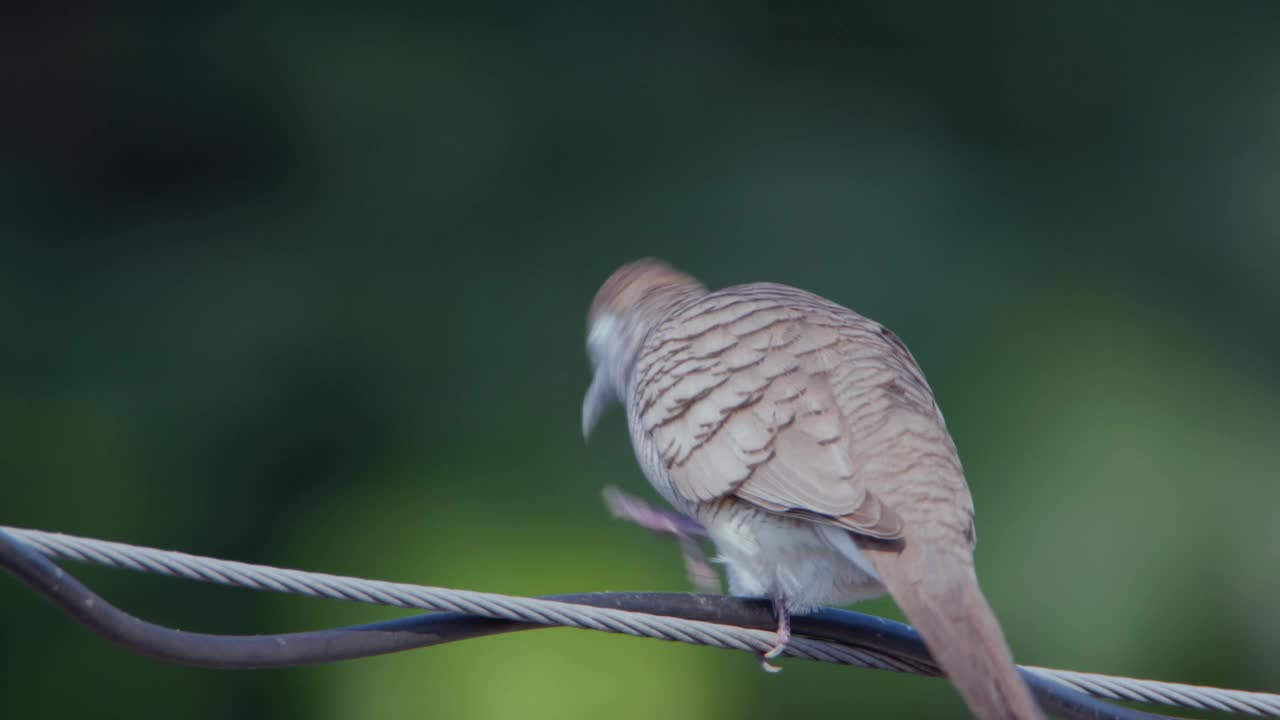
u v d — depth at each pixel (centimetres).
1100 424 1484
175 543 1390
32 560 414
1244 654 1353
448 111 1708
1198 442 1480
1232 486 1445
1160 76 1772
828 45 1806
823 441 523
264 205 1683
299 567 1395
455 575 1354
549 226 1672
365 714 1192
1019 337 1579
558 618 489
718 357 564
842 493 503
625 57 1767
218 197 1698
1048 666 1355
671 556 1300
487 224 1666
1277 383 1577
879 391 536
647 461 592
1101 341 1581
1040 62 1791
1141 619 1359
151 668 1200
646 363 594
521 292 1619
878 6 1809
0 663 1180
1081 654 1351
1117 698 510
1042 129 1773
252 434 1477
